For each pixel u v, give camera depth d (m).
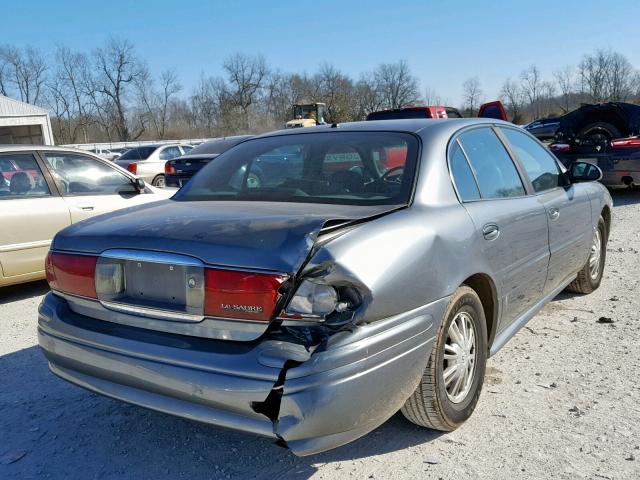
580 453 2.75
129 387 2.53
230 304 2.27
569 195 4.34
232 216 2.67
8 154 5.84
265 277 2.21
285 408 2.15
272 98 78.62
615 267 6.14
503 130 3.92
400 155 3.09
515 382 3.52
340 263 2.24
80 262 2.70
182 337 2.41
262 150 3.55
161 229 2.58
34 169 5.99
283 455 2.86
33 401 3.51
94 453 2.93
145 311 2.49
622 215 9.36
